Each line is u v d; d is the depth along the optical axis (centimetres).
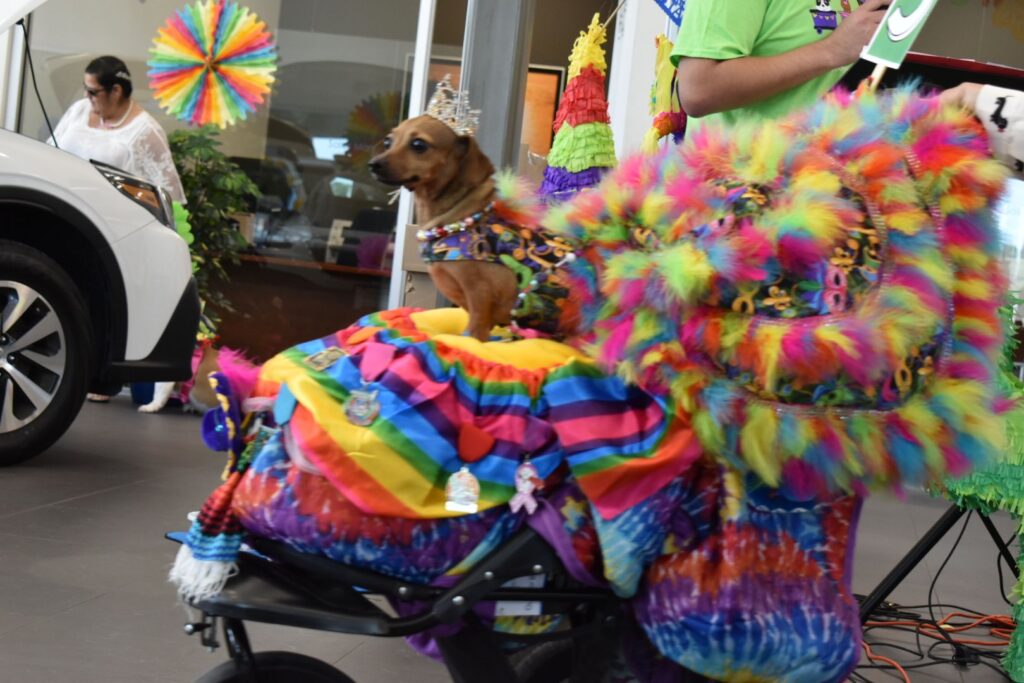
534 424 183
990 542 612
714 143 196
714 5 239
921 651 395
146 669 302
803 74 234
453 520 178
